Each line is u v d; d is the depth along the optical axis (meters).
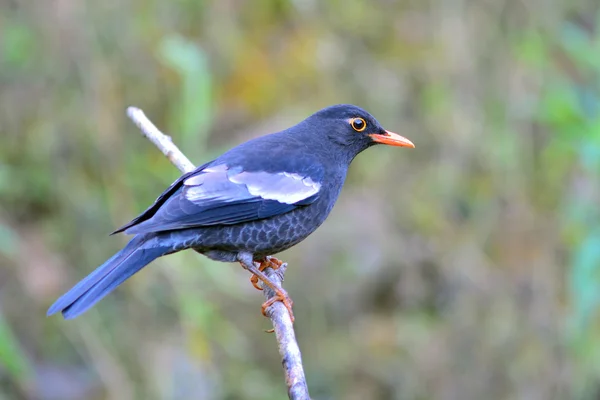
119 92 15.29
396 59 17.27
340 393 14.95
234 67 16.95
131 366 14.09
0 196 14.95
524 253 15.41
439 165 16.41
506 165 15.95
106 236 14.91
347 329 15.37
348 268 15.58
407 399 14.86
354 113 10.76
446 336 15.12
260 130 16.14
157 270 14.18
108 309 14.41
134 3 15.61
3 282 14.57
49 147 15.10
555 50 16.78
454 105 16.58
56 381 14.16
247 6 17.64
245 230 9.76
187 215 9.44
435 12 17.20
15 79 15.23
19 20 15.21
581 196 14.35
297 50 17.33
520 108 16.03
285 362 8.74
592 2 17.34
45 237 14.91
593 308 13.86
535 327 14.75
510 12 16.75
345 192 16.47
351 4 17.86
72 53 15.02
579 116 14.31
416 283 15.59
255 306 14.85
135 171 15.20
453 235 15.87
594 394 14.41
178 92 15.46
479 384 14.76
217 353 14.40
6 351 11.53
